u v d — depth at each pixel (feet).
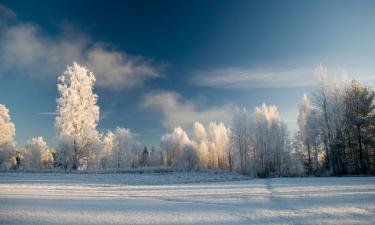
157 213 41.24
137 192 69.62
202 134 330.13
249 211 42.27
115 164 240.53
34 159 245.65
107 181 102.94
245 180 113.91
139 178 119.14
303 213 39.75
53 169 139.44
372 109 151.84
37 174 123.54
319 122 161.58
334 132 155.84
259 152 209.56
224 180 114.73
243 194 62.44
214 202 51.88
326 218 36.40
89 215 39.52
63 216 38.50
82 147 136.87
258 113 217.97
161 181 106.63
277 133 212.64
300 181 96.63
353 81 160.56
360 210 40.83
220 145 304.09
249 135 215.72
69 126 136.26
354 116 149.28
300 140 195.62
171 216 39.14
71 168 139.13
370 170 144.97
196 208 45.47
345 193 58.59
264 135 211.00
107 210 43.62
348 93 158.10
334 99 158.71
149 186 86.69
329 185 75.61
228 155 259.19
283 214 39.52
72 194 64.44
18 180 98.63
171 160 337.11
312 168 170.09
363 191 60.90
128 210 43.73
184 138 336.70
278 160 209.97
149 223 35.09
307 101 201.16
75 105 138.82
